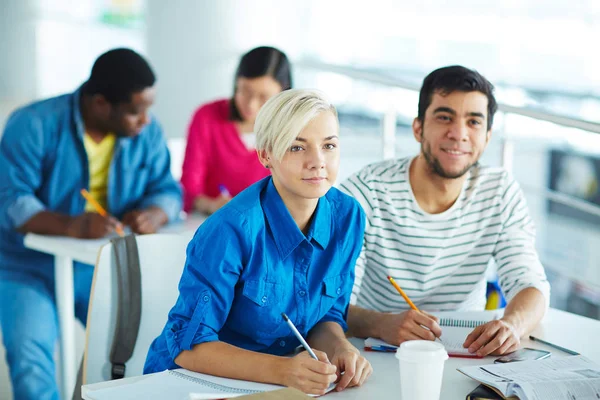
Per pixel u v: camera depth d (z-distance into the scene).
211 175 2.96
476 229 1.85
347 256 1.50
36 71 5.73
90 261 2.31
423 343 1.18
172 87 4.04
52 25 5.90
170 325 1.37
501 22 6.29
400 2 6.13
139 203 2.72
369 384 1.32
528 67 6.27
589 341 1.58
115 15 6.40
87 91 2.50
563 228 5.81
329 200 1.48
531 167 5.90
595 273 5.46
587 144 5.10
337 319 1.53
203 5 3.95
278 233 1.39
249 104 2.77
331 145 1.33
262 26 4.04
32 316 2.45
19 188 2.51
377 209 1.83
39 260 2.55
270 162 1.36
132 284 1.71
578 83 6.17
